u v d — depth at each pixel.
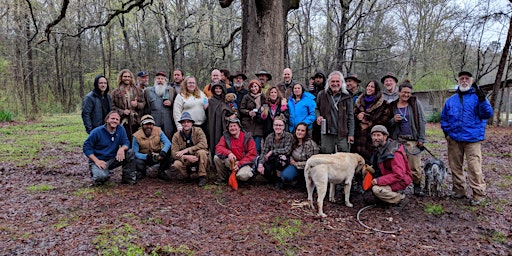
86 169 6.83
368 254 3.24
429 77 24.56
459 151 4.86
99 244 3.29
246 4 8.18
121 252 3.13
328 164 4.34
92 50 34.41
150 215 4.11
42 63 29.09
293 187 5.46
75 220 3.93
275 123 5.18
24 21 18.72
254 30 7.81
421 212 4.41
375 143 4.54
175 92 6.14
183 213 4.21
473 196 4.78
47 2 20.17
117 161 5.37
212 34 24.31
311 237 3.61
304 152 5.18
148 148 5.59
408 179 4.39
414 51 22.86
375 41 22.86
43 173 6.42
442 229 3.88
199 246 3.32
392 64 27.36
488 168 7.07
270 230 3.73
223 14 20.34
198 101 5.88
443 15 21.98
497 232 3.80
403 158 4.46
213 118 5.77
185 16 18.91
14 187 5.38
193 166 5.46
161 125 6.00
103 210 4.28
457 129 4.71
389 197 4.41
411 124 4.85
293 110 5.50
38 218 3.99
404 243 3.50
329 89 5.18
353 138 5.06
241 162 5.39
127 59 31.61
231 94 5.78
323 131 5.14
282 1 8.25
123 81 5.82
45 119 20.02
